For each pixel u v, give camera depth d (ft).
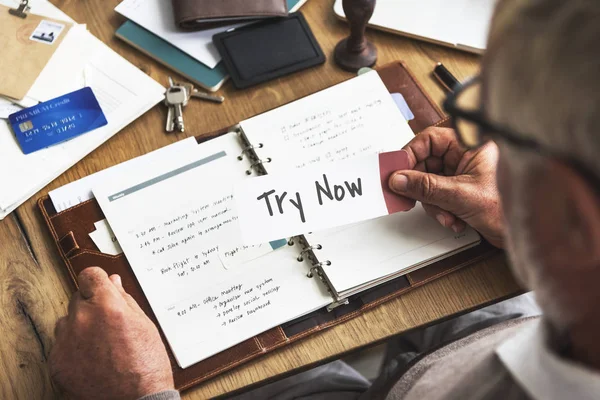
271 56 3.01
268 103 2.95
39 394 2.36
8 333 2.45
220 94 2.96
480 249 2.58
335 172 2.48
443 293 2.52
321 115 2.80
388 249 2.52
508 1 1.04
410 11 3.16
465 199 2.40
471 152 2.52
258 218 2.41
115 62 2.99
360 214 2.46
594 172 0.99
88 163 2.80
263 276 2.49
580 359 1.30
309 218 2.43
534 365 1.39
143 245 2.53
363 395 2.96
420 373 1.97
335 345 2.43
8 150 2.77
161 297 2.44
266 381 2.39
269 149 2.71
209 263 2.50
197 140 2.80
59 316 2.49
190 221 2.58
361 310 2.47
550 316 1.32
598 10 0.90
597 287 1.17
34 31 2.98
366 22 2.86
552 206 1.12
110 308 2.25
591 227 1.05
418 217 2.58
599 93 0.91
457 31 3.11
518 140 1.10
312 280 2.49
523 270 1.39
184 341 2.38
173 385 2.30
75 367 2.22
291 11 3.16
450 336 3.19
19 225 2.64
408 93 2.92
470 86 1.33
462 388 1.68
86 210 2.62
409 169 2.50
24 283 2.53
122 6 3.11
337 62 3.03
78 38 3.01
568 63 0.93
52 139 2.79
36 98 2.87
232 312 2.42
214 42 3.02
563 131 0.99
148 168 2.70
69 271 2.53
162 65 3.04
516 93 1.04
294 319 2.44
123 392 2.20
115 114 2.86
